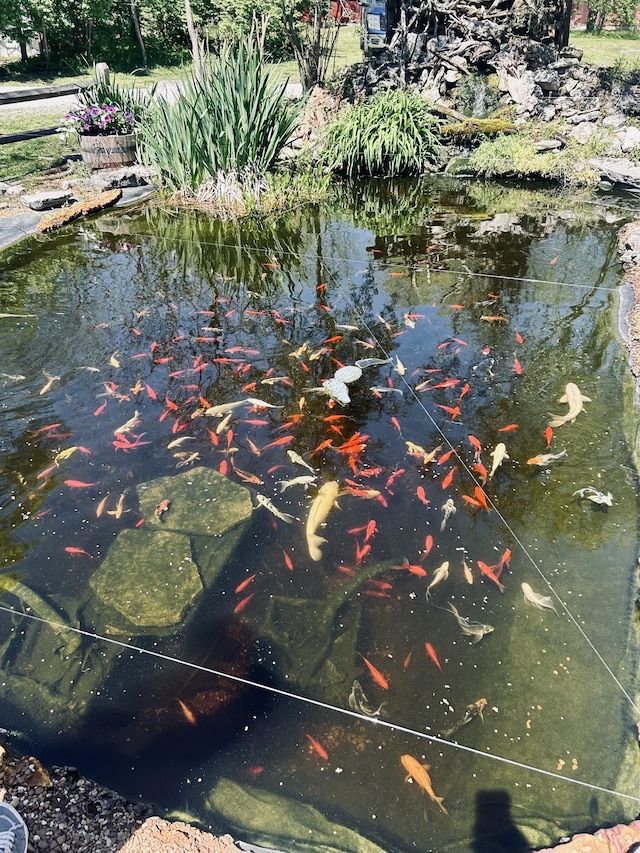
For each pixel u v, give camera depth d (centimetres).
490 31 868
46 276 548
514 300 498
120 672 227
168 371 410
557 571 265
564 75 862
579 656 231
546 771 197
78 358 424
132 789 192
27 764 192
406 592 256
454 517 292
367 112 841
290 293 525
